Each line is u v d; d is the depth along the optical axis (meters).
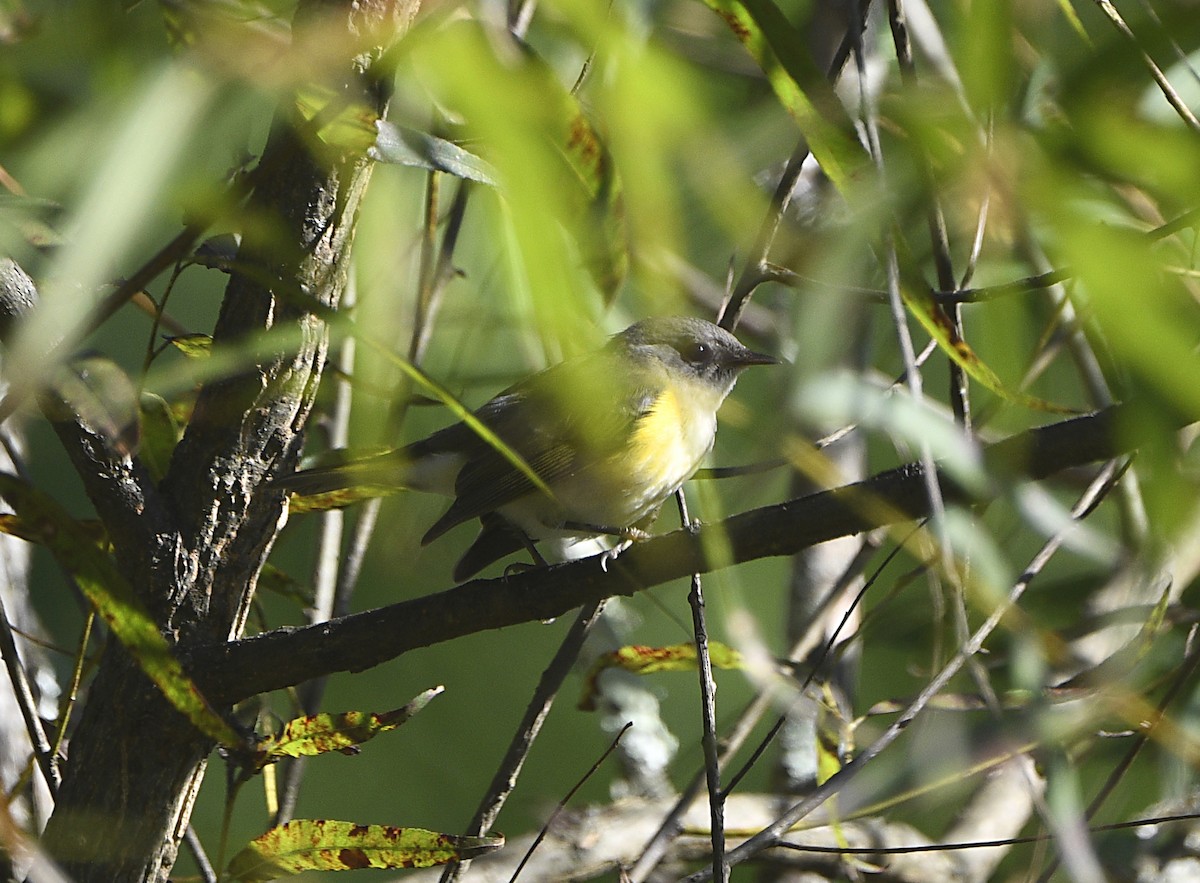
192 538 5.73
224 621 5.80
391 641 5.71
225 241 6.11
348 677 12.00
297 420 5.83
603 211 5.27
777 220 6.17
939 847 5.46
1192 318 5.59
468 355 7.04
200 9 4.50
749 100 6.69
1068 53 5.06
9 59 3.84
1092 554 8.30
